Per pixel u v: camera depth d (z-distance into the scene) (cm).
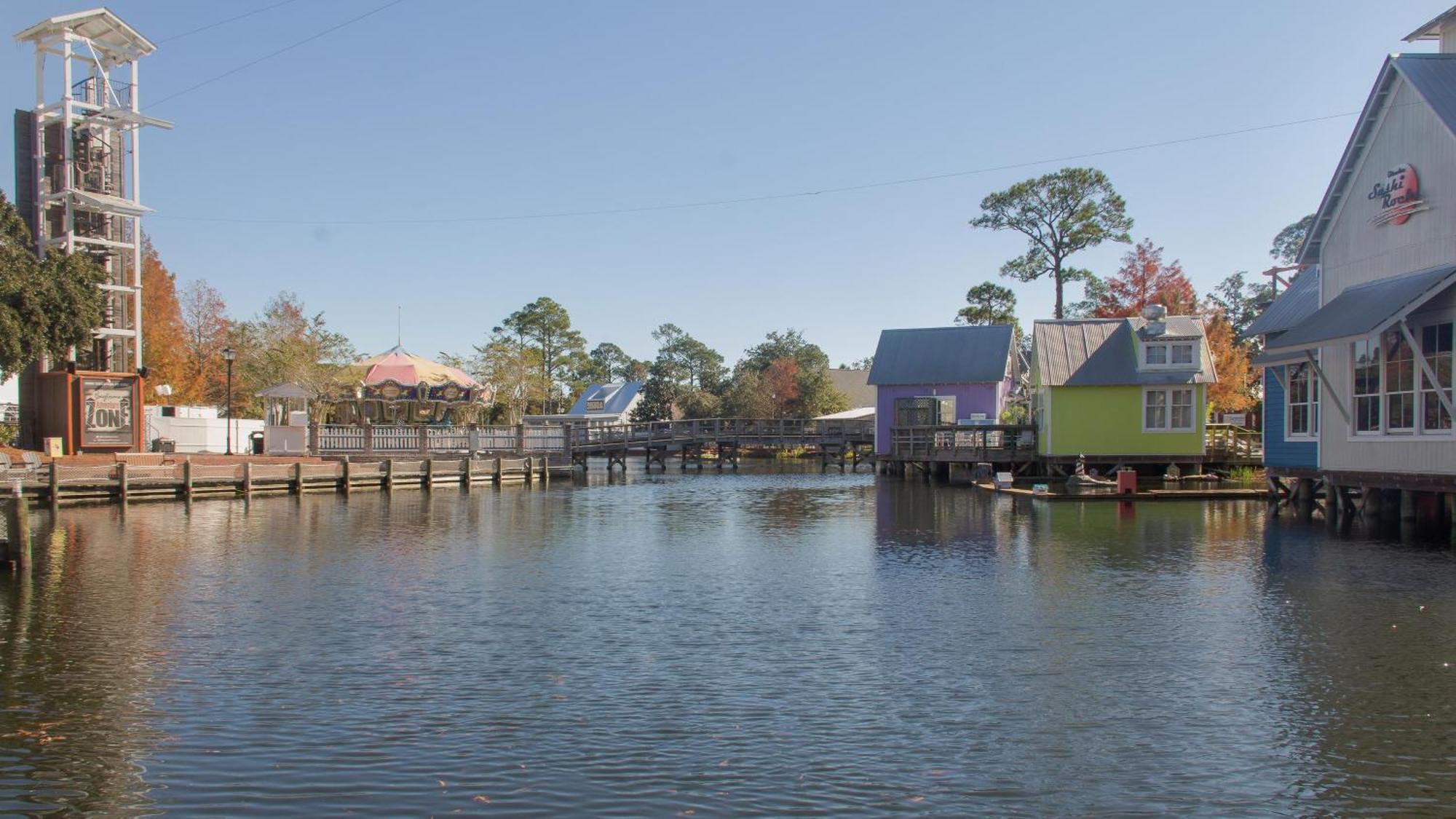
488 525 2542
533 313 10569
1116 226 6178
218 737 859
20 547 1714
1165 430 3669
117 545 2080
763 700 959
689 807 712
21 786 752
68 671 1070
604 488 4041
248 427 4791
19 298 2956
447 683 1023
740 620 1326
